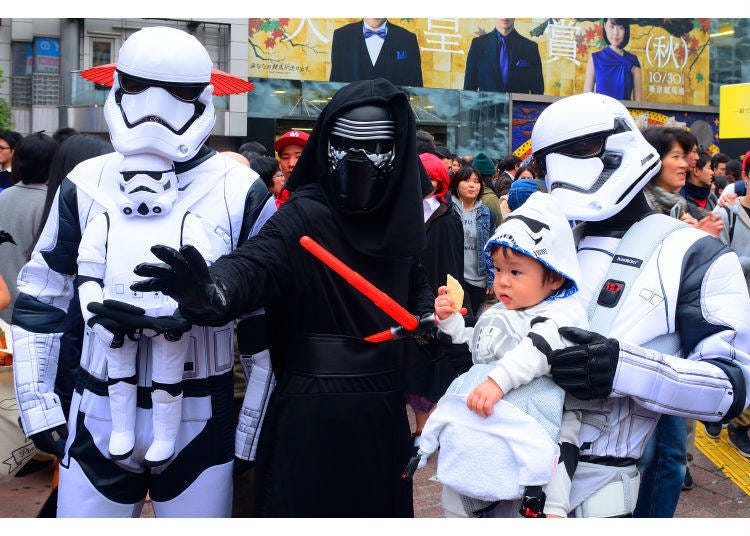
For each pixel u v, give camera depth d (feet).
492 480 6.17
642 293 6.61
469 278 18.47
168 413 7.00
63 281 7.57
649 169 6.86
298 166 7.70
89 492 7.19
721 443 16.31
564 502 6.12
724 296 6.54
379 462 7.42
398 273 7.70
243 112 59.77
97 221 6.99
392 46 64.59
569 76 72.49
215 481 7.47
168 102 6.80
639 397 6.20
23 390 7.46
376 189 7.16
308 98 62.18
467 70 67.67
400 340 7.77
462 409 6.37
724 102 30.71
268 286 6.97
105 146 9.27
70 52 57.16
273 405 7.48
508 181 24.27
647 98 77.30
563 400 6.29
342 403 7.26
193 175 7.37
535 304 6.60
